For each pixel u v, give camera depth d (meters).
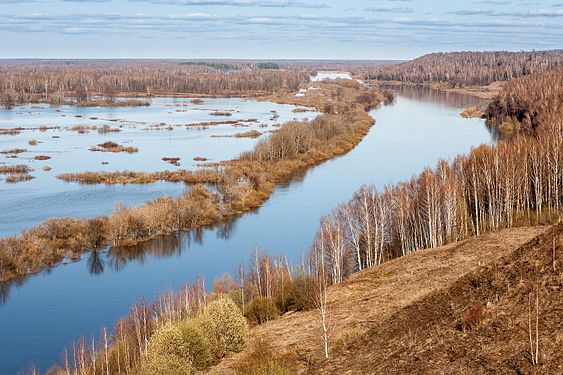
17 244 87.19
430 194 83.62
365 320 49.34
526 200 94.81
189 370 46.47
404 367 31.02
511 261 38.72
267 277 67.50
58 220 97.56
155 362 46.38
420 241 85.38
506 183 87.44
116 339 59.12
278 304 64.50
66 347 62.72
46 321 69.44
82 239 94.25
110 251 93.69
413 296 53.06
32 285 80.81
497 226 85.12
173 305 62.00
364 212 83.94
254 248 90.88
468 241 71.56
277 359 44.19
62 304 74.31
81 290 78.56
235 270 81.81
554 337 27.47
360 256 84.00
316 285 60.72
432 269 61.72
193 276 81.44
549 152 94.88
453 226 84.31
